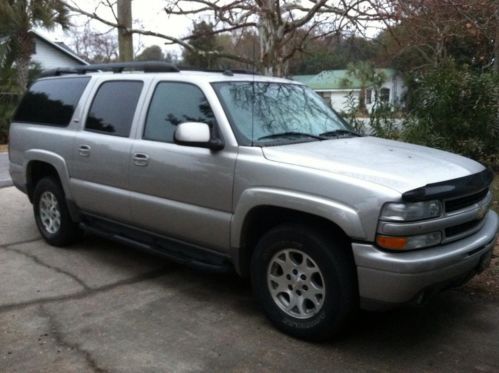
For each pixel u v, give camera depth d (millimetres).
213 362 3775
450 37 8336
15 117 6875
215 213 4453
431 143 9195
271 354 3883
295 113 4934
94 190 5547
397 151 4438
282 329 4160
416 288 3580
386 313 4547
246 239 4352
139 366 3725
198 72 5156
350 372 3662
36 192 6492
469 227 4055
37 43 27219
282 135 4562
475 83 9531
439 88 9586
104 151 5379
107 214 5555
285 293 4164
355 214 3627
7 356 3859
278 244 4082
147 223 5086
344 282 3775
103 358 3830
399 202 3533
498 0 7492
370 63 14539
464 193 3875
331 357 3850
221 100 4570
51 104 6359
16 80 19047
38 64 22391
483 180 4164
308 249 3914
